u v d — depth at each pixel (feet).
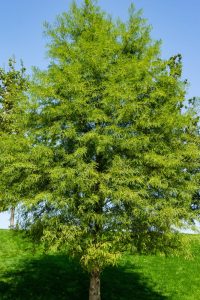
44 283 77.20
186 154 63.77
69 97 62.23
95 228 61.36
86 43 63.72
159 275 88.99
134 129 60.39
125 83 60.44
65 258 90.63
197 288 84.79
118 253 57.72
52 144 61.62
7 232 106.73
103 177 57.47
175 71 67.41
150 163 61.67
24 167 60.23
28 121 63.36
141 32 69.31
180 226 60.64
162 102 65.26
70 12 69.77
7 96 114.32
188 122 65.00
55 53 66.23
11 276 79.71
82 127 62.28
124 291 78.59
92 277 64.85
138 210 57.82
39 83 63.52
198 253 104.88
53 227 58.34
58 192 57.26
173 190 61.00
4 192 61.31
